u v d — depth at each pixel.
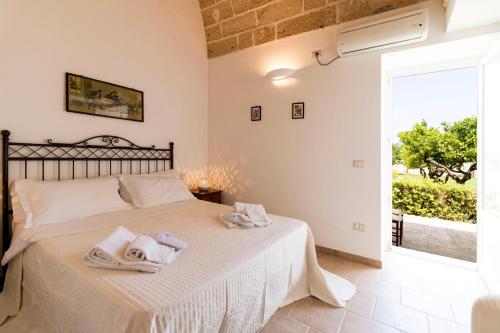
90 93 2.46
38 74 2.14
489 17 1.94
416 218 3.78
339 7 2.66
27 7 2.06
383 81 2.65
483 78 2.34
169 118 3.26
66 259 1.32
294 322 1.68
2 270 1.98
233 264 1.31
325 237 2.86
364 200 2.61
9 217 1.99
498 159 2.03
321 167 2.86
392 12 2.41
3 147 1.96
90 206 2.08
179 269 1.23
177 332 0.97
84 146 2.44
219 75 3.68
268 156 3.25
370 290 2.09
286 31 3.04
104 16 2.56
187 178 3.54
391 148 2.89
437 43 2.21
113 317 0.96
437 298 1.98
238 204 2.17
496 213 2.04
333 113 2.76
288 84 3.05
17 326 1.51
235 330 1.29
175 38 3.30
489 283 2.09
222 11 3.42
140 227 1.86
